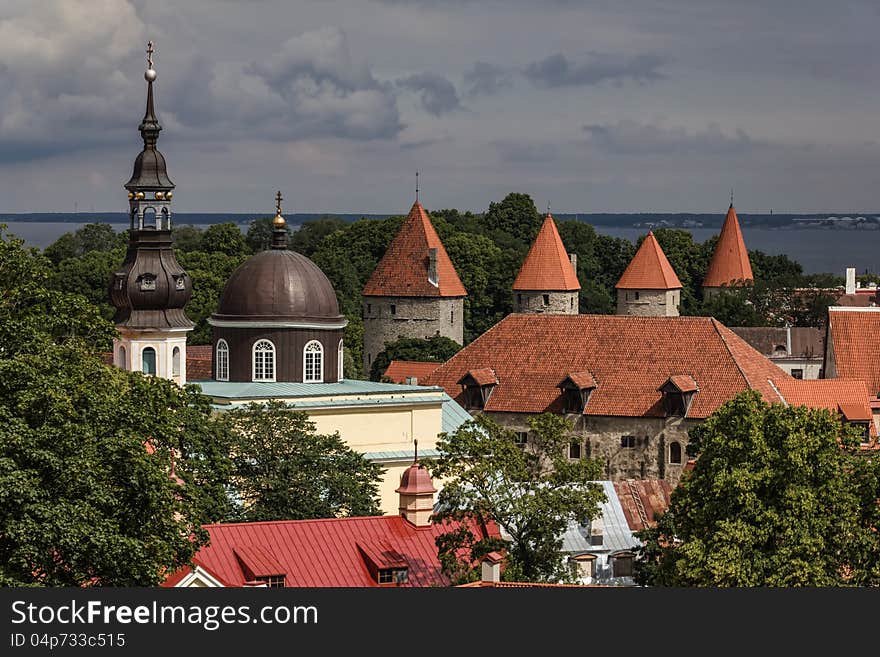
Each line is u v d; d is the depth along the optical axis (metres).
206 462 115.69
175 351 147.88
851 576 98.06
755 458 100.75
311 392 149.75
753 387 178.25
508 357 187.25
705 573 97.00
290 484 119.38
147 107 148.00
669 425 178.62
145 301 146.38
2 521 78.25
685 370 181.25
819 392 182.88
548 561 105.81
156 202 146.88
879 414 182.12
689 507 103.75
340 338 158.75
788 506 98.31
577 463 108.75
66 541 78.25
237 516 116.56
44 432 81.12
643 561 117.94
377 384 156.75
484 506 105.06
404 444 150.12
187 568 91.88
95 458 82.38
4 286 111.62
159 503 83.81
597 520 131.50
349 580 100.56
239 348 156.25
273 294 156.25
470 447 108.38
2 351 93.81
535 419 111.44
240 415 124.50
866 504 101.25
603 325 187.38
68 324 109.94
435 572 102.50
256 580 97.50
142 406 91.94
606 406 180.75
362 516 111.81
